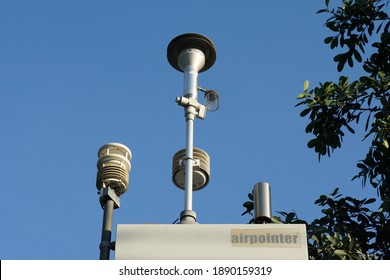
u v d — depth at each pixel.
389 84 9.83
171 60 7.62
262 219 6.38
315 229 9.71
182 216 6.16
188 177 6.48
